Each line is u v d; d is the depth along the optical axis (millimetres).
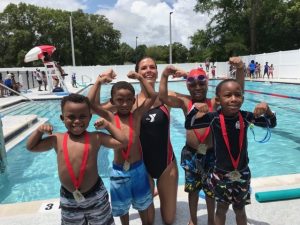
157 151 3398
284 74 28250
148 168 3477
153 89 3523
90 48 65625
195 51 48156
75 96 2607
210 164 3195
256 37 44125
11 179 6457
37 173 6758
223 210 2971
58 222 3568
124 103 3047
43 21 60750
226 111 2795
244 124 2816
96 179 2738
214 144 2914
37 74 22719
